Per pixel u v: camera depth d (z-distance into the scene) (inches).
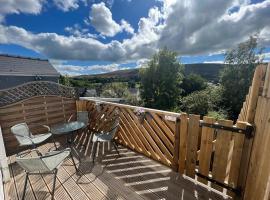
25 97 138.0
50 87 155.1
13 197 78.1
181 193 80.4
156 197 77.9
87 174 96.0
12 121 130.3
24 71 445.7
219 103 456.1
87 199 76.6
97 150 127.0
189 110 433.1
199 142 89.7
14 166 105.6
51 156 71.6
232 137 74.5
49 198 77.2
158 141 107.2
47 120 153.7
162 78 705.6
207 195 78.8
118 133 137.4
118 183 88.0
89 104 167.6
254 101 68.2
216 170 80.4
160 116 106.0
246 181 70.7
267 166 52.1
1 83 406.6
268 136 53.4
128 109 125.4
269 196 46.4
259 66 65.5
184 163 93.6
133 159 113.3
